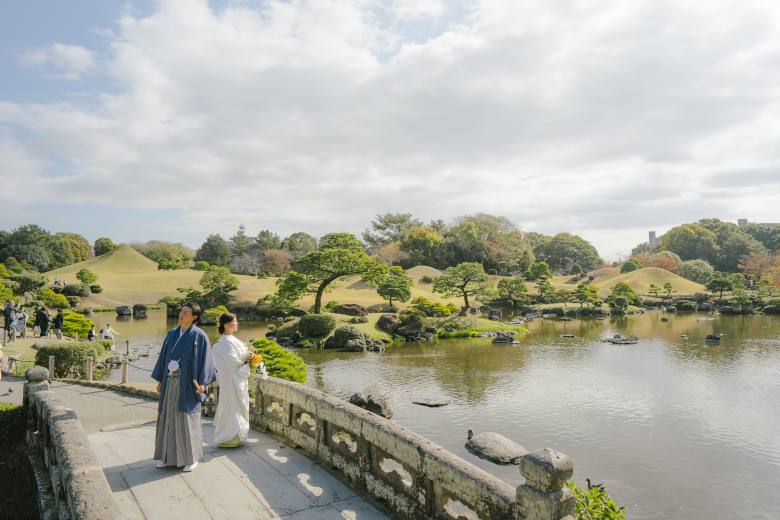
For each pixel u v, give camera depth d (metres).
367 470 5.28
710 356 33.34
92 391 13.80
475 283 70.88
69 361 18.95
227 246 119.31
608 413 20.33
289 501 5.01
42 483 5.79
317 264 46.50
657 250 142.62
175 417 5.65
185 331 5.84
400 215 123.88
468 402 21.89
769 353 34.50
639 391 23.89
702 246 124.56
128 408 11.51
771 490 13.55
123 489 5.15
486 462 15.12
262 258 107.31
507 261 108.81
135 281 79.31
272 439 6.91
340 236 49.69
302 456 6.25
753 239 122.50
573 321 59.47
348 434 5.84
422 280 92.94
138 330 44.81
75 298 61.78
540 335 45.16
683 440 17.30
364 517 4.74
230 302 60.25
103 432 7.46
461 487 4.09
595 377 26.88
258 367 7.64
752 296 72.94
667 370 28.77
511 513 3.64
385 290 60.44
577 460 15.52
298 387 6.69
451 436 17.47
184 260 118.44
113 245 120.50
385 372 28.23
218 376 6.51
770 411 20.66
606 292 87.31
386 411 19.62
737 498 13.09
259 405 7.48
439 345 38.94
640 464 15.22
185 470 5.66
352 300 65.75
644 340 41.38
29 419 7.48
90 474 3.96
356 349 35.72
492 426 18.67
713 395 23.20
